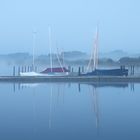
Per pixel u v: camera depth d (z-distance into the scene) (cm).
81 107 3788
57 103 4072
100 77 6259
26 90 5312
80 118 3212
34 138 2564
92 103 4041
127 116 3266
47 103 4075
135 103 4009
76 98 4459
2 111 3559
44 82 6338
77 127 2872
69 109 3659
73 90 5281
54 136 2617
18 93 4966
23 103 4078
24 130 2778
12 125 2944
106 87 5669
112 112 3472
